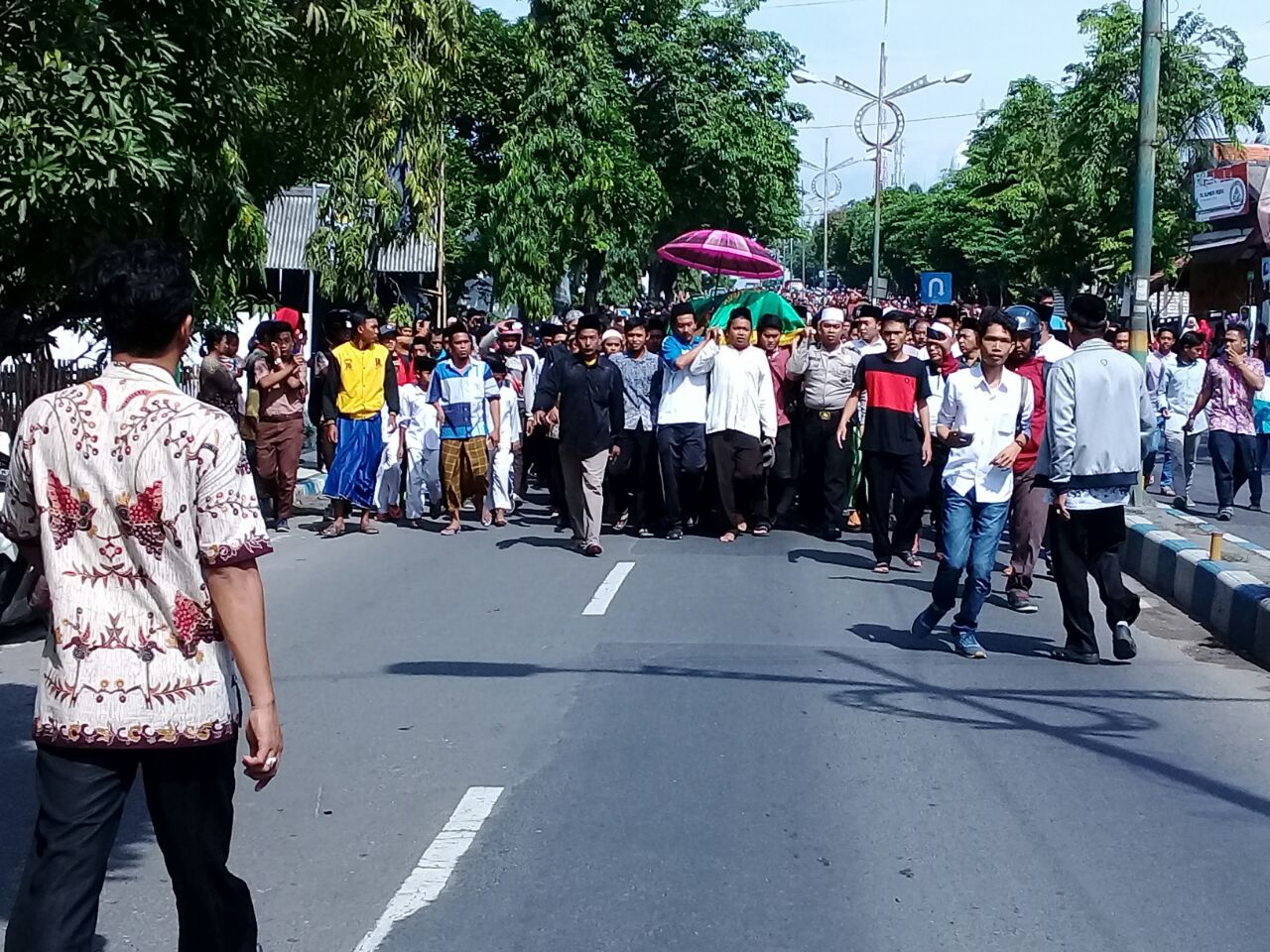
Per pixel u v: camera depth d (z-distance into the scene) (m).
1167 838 5.49
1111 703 7.52
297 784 6.04
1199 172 24.45
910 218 62.53
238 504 3.41
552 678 7.85
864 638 9.02
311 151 11.95
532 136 24.72
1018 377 8.63
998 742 6.74
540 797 5.88
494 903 4.80
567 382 12.30
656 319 15.11
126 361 3.51
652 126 28.86
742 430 12.98
